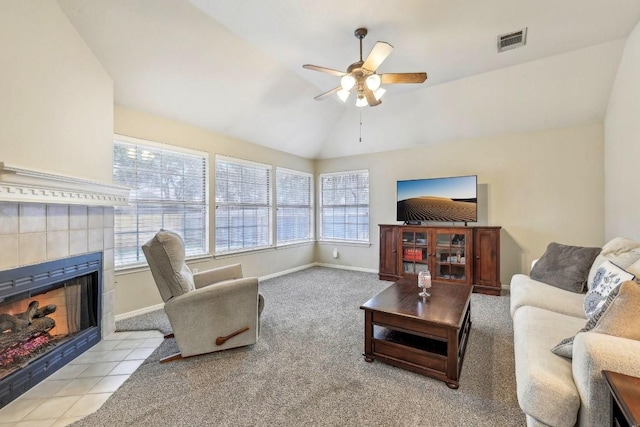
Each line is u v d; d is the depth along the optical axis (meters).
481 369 2.06
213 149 4.04
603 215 3.66
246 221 4.59
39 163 2.00
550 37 2.74
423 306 2.18
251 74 3.43
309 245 5.96
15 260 1.84
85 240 2.43
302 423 1.55
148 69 2.87
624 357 1.05
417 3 2.26
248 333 2.36
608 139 3.47
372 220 5.45
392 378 1.96
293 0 2.27
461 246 4.14
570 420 1.16
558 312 2.05
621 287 1.25
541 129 3.99
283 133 4.81
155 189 3.42
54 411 1.66
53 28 2.11
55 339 2.25
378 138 5.09
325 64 3.33
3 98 1.77
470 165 4.50
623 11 2.35
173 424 1.55
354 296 3.88
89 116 2.46
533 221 4.07
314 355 2.28
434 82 3.74
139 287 3.21
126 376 2.01
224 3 2.34
